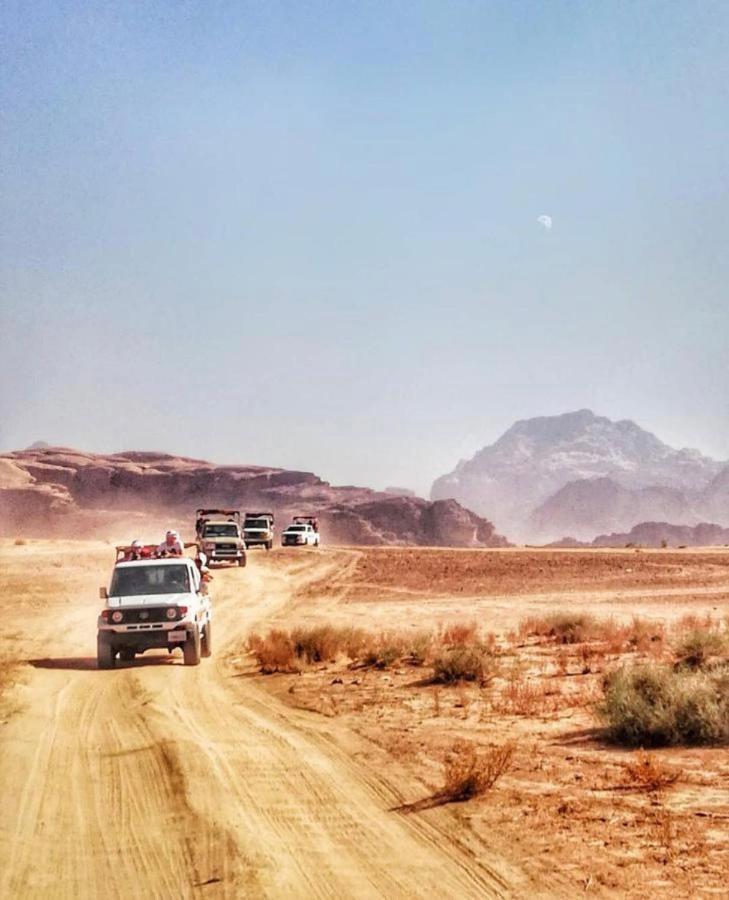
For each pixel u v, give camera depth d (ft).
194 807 27.71
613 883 21.21
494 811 27.30
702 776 30.09
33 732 38.88
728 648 58.08
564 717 41.52
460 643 70.85
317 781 31.14
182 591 68.44
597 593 132.16
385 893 21.15
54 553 192.54
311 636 68.80
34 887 21.99
